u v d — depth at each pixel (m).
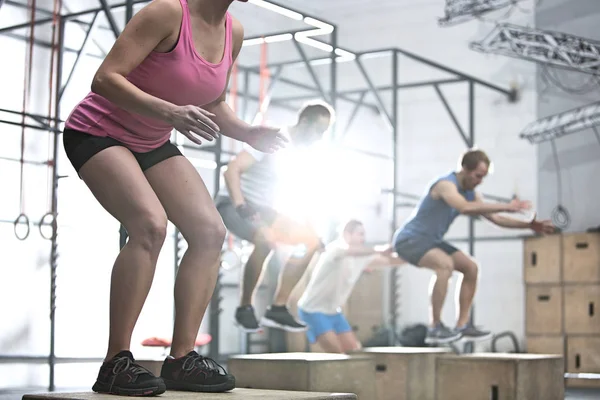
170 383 2.20
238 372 4.28
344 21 11.38
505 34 10.20
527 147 9.91
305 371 4.08
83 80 7.60
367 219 11.13
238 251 8.62
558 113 9.73
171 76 2.08
